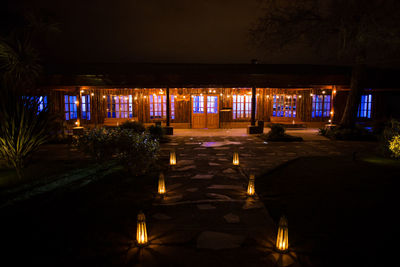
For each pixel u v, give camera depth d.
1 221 3.73
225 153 9.16
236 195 4.85
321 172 6.61
